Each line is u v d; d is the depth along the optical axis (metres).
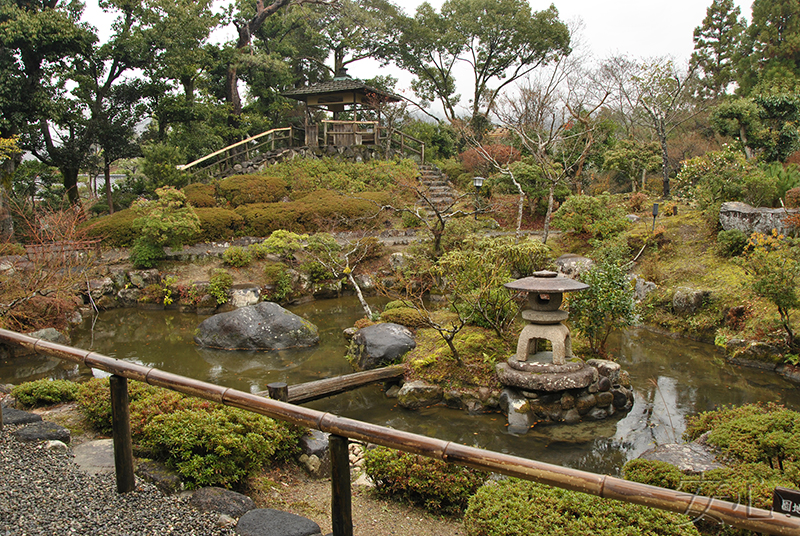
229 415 4.47
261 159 22.05
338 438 2.62
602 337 9.72
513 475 2.19
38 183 22.27
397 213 18.97
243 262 14.80
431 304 13.11
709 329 10.66
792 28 28.11
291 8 26.09
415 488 4.30
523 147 22.55
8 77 16.05
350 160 22.83
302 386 7.22
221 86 24.97
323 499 4.27
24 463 3.79
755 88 24.53
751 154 19.75
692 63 27.17
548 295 7.54
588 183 22.31
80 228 15.20
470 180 22.64
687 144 25.78
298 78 28.56
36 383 5.82
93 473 3.76
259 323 10.66
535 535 3.21
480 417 7.34
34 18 16.03
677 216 15.21
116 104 19.67
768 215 11.86
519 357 7.64
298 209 17.70
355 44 27.53
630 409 7.54
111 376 3.34
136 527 2.99
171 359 9.86
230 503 3.35
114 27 19.00
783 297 8.64
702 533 3.60
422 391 7.68
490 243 10.14
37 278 10.50
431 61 28.06
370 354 8.75
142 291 13.95
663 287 12.16
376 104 23.98
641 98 20.36
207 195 18.44
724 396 7.92
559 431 6.89
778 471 4.08
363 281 15.12
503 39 26.28
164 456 4.15
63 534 2.84
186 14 19.30
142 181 20.61
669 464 4.25
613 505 3.45
